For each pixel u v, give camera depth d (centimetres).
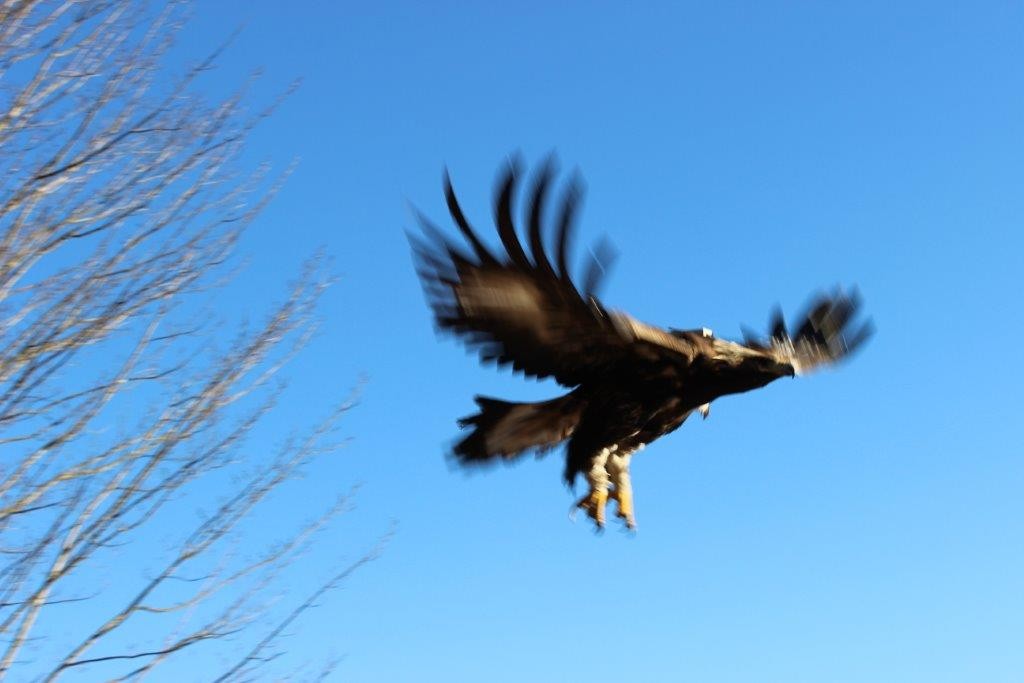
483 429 845
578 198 711
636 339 782
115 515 859
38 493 848
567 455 836
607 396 809
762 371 810
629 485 834
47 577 827
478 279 722
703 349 802
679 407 815
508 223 707
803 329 937
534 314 745
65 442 868
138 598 848
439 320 727
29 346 876
